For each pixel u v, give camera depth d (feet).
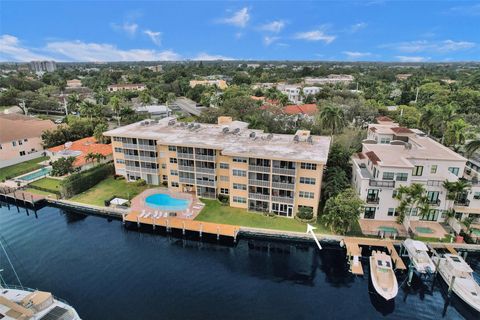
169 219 160.45
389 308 109.81
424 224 151.53
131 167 206.59
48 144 277.03
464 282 116.06
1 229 161.27
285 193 161.48
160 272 127.65
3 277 123.65
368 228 148.05
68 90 588.50
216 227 152.15
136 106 467.52
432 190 150.10
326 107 233.76
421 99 413.18
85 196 190.80
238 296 114.42
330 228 150.51
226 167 176.55
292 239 147.84
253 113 283.79
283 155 156.76
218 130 212.43
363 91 458.91
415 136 203.62
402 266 125.59
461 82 526.57
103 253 140.67
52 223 167.84
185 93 613.52
